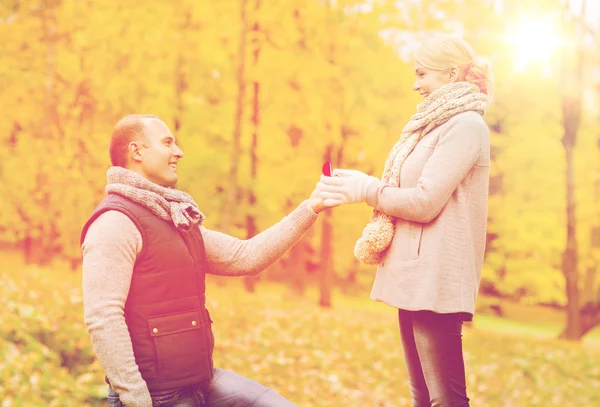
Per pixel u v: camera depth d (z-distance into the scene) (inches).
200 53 519.2
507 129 742.5
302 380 298.2
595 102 724.7
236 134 539.8
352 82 541.3
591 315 750.5
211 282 634.2
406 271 85.1
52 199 607.5
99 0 539.2
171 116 519.5
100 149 562.6
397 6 541.3
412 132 90.4
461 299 83.1
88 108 592.7
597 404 362.0
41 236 708.0
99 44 542.0
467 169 83.9
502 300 919.7
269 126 565.3
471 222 86.0
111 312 77.5
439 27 552.1
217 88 540.4
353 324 472.1
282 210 633.0
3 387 182.1
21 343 214.8
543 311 1263.5
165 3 521.3
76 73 556.4
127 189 83.3
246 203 596.1
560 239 754.2
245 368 294.8
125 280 79.7
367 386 312.8
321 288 660.7
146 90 529.7
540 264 789.2
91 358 229.8
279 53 526.6
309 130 564.7
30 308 232.4
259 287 994.1
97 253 79.1
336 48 545.6
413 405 93.9
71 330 238.5
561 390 376.2
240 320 380.8
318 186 93.6
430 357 86.0
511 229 754.8
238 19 524.4
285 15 523.5
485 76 89.6
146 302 81.0
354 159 587.5
